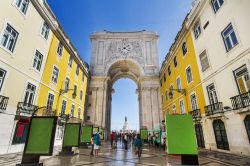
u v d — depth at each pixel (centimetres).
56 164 715
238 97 903
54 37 1565
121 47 3469
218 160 764
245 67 874
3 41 966
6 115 954
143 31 3653
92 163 751
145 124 2852
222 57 1062
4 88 952
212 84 1181
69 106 1900
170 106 2205
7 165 662
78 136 1063
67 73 1866
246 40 862
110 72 3578
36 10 1284
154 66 3253
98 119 2822
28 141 609
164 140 1384
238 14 925
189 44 1560
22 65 1109
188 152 552
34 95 1238
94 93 2995
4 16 963
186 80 1630
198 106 1366
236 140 903
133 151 1300
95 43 3500
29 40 1191
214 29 1159
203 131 1264
